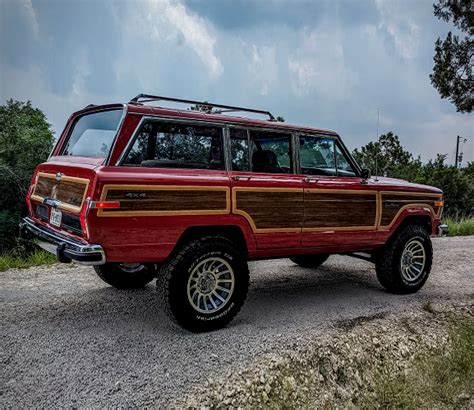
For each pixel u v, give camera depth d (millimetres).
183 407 3111
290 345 3965
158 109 3857
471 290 6031
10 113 16984
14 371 3389
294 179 4598
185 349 3783
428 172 19547
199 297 4035
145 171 3672
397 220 5449
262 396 3373
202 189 3910
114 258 3543
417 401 3766
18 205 13477
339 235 4945
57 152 4711
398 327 4648
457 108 18922
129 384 3275
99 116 4137
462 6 17391
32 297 5012
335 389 3699
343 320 4645
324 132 4953
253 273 6570
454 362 4277
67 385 3234
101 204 3398
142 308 4742
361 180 5176
